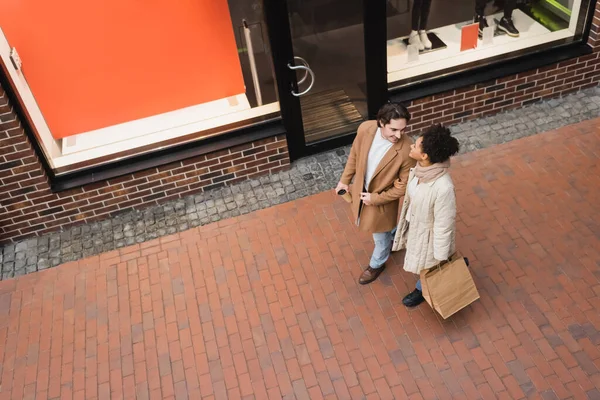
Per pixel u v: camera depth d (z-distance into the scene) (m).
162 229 6.54
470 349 5.14
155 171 6.53
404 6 6.39
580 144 6.85
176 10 5.83
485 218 6.18
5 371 5.41
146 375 5.27
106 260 6.26
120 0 5.64
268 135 6.61
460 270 4.88
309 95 6.75
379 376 5.04
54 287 6.06
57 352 5.51
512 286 5.55
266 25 6.00
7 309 5.91
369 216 5.01
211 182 6.85
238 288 5.83
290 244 6.17
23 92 5.88
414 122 7.18
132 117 6.40
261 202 6.67
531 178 6.53
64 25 5.63
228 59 6.27
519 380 4.89
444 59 6.94
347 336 5.34
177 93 6.38
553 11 6.96
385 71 6.73
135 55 6.00
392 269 5.81
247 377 5.16
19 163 6.01
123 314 5.75
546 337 5.14
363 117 7.12
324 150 7.17
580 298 5.39
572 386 4.81
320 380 5.07
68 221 6.65
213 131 6.62
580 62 7.24
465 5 6.64
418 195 4.39
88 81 6.04
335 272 5.86
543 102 7.45
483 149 6.93
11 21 5.50
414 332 5.31
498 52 7.08
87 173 6.43
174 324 5.61
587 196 6.27
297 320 5.51
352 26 6.30
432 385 4.94
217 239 6.32
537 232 5.98
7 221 6.41
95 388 5.22
